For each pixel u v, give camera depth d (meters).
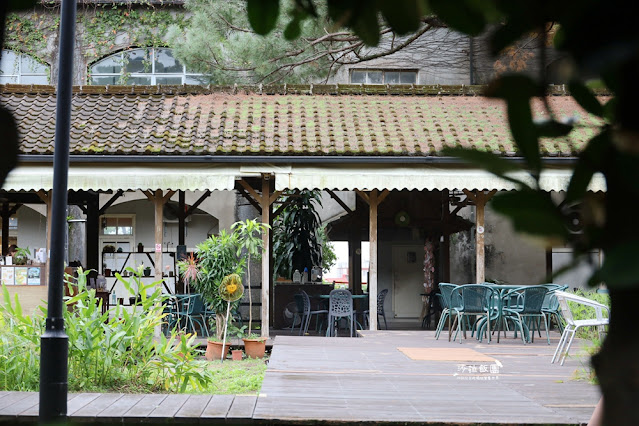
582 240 0.51
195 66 14.30
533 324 11.50
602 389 0.51
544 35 0.52
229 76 14.89
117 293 19.38
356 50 10.52
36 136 12.66
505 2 0.53
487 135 13.19
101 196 20.23
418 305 18.61
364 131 13.39
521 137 0.53
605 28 0.47
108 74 20.77
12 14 0.67
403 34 0.64
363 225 16.78
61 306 5.79
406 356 9.12
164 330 12.89
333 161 12.30
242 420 5.22
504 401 6.11
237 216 19.23
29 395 6.27
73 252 20.44
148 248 20.92
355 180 12.15
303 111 14.27
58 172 5.98
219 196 20.22
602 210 0.49
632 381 0.49
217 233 21.16
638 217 0.47
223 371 9.32
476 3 0.55
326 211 19.19
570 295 8.52
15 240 20.44
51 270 5.80
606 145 0.50
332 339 11.10
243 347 11.17
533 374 7.73
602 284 0.48
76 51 20.52
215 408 5.59
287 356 8.95
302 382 6.98
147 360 7.39
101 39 20.59
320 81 18.92
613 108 0.51
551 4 0.50
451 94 15.49
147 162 12.29
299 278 17.05
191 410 5.49
